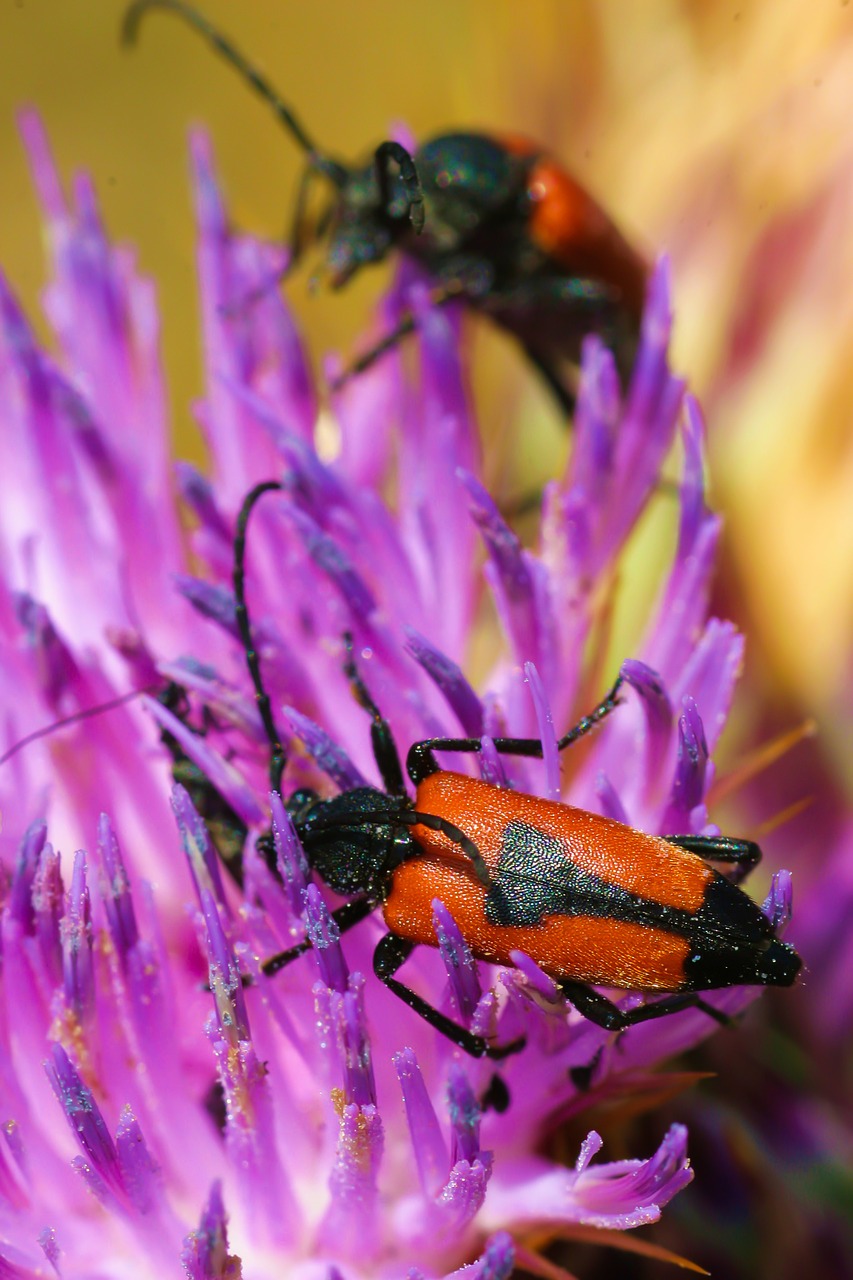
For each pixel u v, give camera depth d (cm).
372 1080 12
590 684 13
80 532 14
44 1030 12
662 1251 12
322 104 20
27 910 12
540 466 16
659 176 16
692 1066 14
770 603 15
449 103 19
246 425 14
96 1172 12
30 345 14
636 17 16
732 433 15
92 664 13
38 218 22
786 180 16
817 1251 14
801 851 15
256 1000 13
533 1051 12
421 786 12
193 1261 12
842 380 15
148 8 15
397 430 15
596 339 14
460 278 15
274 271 14
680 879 12
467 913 12
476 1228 12
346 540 13
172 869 13
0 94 23
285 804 13
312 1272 12
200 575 14
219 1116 13
